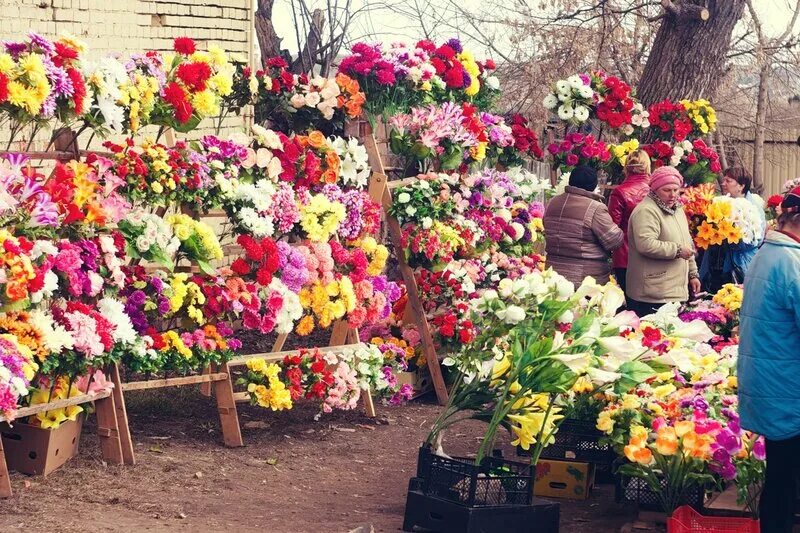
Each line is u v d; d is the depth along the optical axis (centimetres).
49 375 658
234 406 794
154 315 751
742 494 597
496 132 1080
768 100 2239
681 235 949
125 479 686
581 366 594
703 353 735
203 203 765
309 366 838
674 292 948
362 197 889
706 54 1468
